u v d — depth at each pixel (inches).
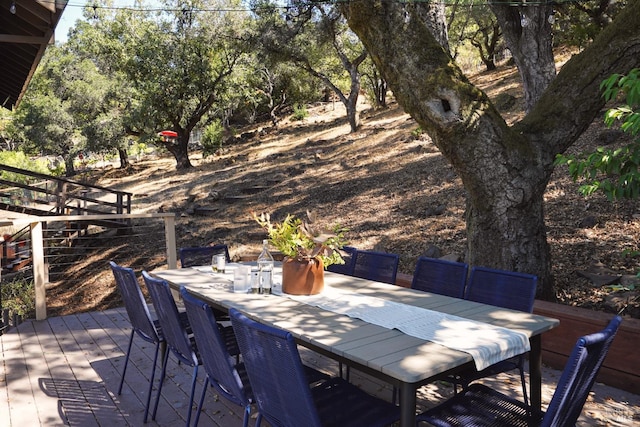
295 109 1075.9
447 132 145.4
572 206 232.8
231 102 859.4
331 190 418.0
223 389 95.4
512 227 158.2
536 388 94.9
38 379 143.3
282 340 70.9
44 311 204.2
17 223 193.3
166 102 786.2
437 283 129.1
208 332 89.0
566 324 139.8
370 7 144.1
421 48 142.9
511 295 111.7
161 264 368.5
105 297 337.1
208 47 772.0
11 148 1330.0
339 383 96.3
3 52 271.3
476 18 489.7
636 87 100.5
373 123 705.0
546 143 154.1
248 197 481.7
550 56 227.6
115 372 148.2
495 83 634.8
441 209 287.0
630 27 141.7
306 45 611.2
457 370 78.2
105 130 879.7
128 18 802.2
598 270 178.5
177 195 585.9
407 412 70.0
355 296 114.3
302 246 113.7
